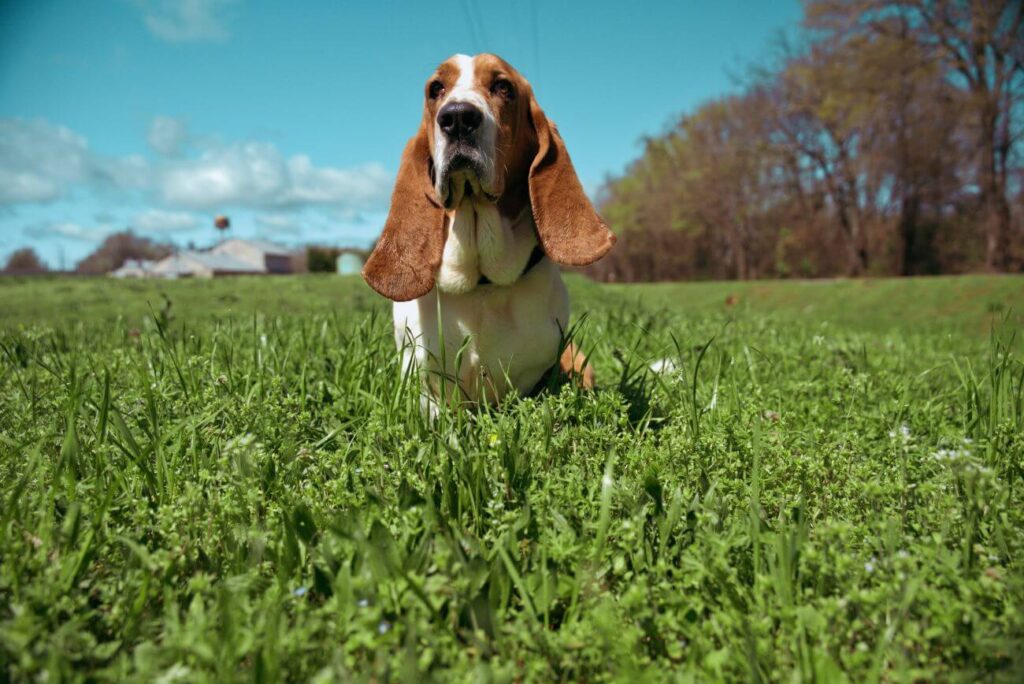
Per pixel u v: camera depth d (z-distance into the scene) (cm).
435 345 86
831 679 39
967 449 56
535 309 86
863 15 755
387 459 64
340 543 50
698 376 105
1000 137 751
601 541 49
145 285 540
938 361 138
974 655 42
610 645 42
